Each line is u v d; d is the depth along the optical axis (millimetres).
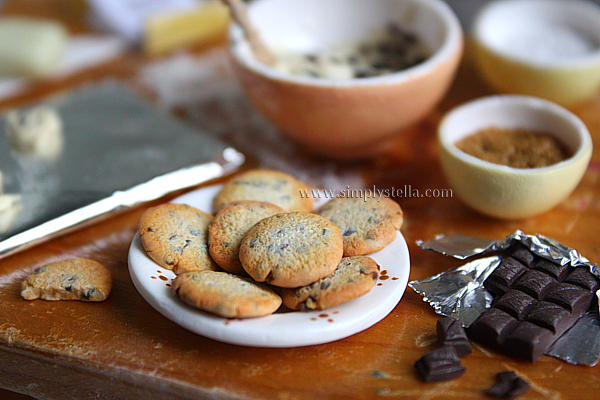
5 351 65
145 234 68
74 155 82
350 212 71
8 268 72
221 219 69
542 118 80
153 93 99
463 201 78
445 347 63
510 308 65
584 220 77
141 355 64
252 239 66
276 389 62
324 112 78
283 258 64
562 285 67
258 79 78
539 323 64
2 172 80
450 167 76
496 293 68
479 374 63
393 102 77
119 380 63
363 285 63
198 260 67
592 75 87
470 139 80
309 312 63
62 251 74
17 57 100
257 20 89
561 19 97
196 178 81
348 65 89
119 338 66
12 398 72
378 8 91
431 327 66
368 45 92
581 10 95
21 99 97
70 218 74
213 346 65
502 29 97
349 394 61
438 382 62
